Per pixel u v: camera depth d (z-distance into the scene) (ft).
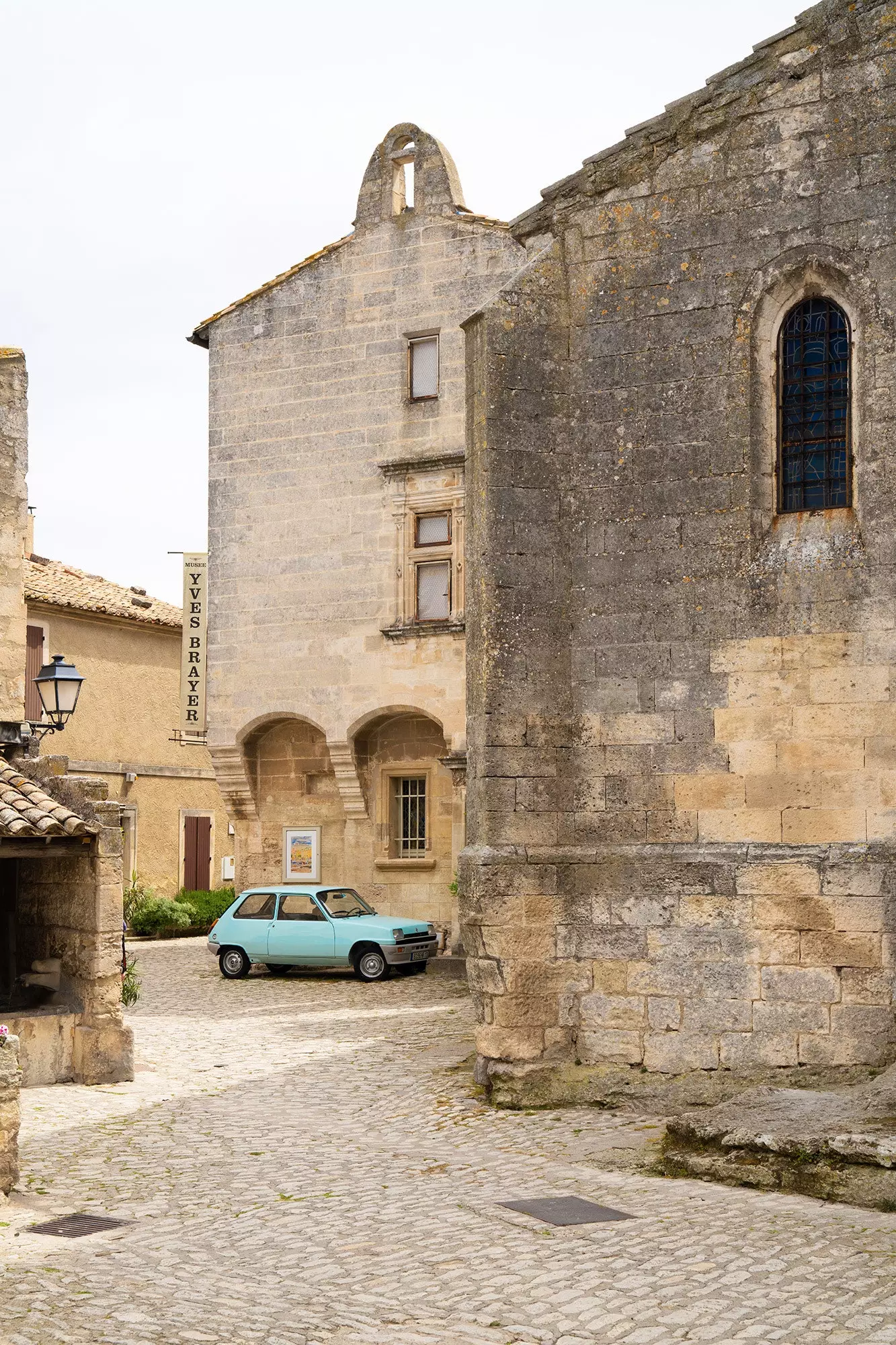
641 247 45.60
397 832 96.22
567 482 46.21
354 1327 25.25
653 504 44.83
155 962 98.12
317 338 96.53
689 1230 29.89
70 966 53.01
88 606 120.06
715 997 42.24
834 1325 24.03
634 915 43.70
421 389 93.86
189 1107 46.70
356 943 84.74
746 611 43.09
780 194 43.52
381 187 95.40
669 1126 37.29
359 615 94.02
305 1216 32.71
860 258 42.11
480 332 46.16
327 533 95.35
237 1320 25.66
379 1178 36.14
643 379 45.29
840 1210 31.40
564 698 45.47
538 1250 29.07
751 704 42.78
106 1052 51.24
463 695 90.33
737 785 42.78
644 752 44.24
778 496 43.45
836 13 42.78
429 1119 43.24
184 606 100.78
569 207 46.75
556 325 46.62
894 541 41.09
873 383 41.65
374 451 94.22
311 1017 68.95
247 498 98.02
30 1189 35.81
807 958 41.01
